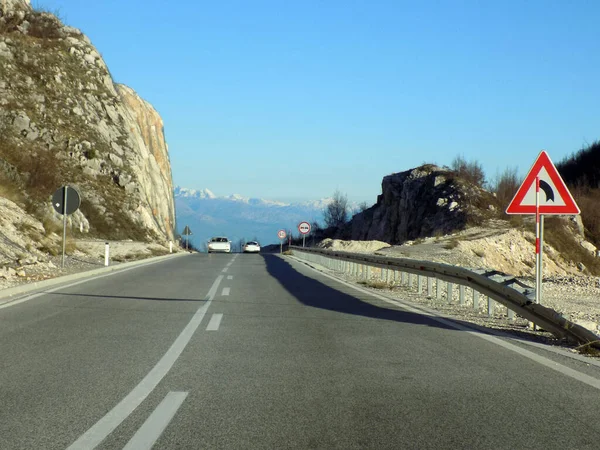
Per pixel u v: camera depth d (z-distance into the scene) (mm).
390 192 99125
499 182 88062
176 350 8695
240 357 8242
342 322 11641
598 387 6770
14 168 44875
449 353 8719
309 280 22422
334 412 5676
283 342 9414
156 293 16781
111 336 9852
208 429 5141
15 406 5809
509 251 53812
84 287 18344
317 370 7492
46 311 12891
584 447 4742
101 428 5148
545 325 10609
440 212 80375
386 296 17000
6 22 69312
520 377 7234
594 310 16109
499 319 13023
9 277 18734
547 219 66625
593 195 95750
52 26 73500
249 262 36781
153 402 5984
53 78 64438
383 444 4785
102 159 60469
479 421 5430
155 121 98125
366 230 107062
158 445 4730
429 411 5742
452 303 16016
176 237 95250
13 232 26797
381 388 6625
